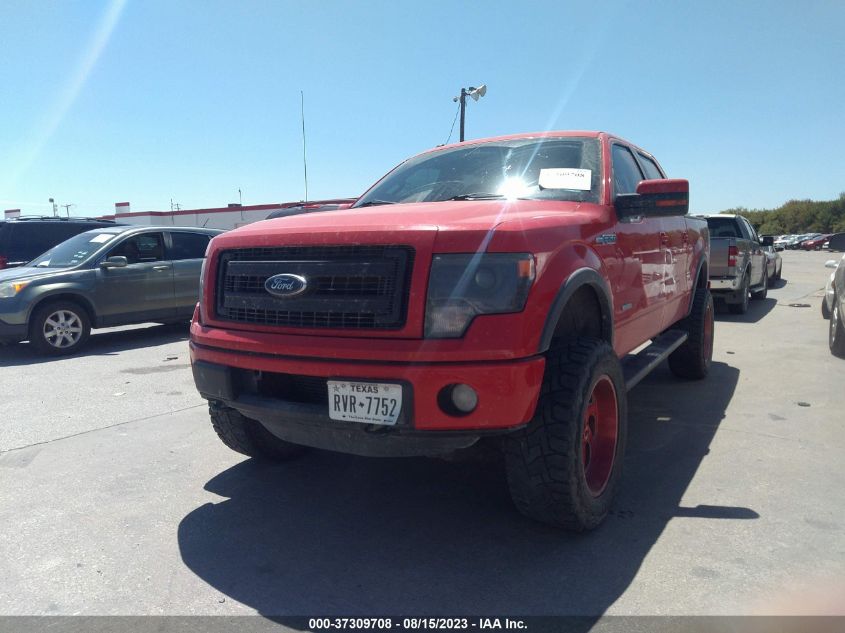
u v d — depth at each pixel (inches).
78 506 140.7
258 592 106.7
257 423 153.4
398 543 122.6
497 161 164.7
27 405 224.4
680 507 134.9
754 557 113.7
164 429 195.3
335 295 111.2
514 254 105.7
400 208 131.2
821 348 313.4
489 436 107.5
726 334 360.5
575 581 107.5
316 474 158.2
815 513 130.7
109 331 416.5
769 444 172.6
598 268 128.0
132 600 104.7
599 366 118.0
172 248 382.6
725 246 421.1
